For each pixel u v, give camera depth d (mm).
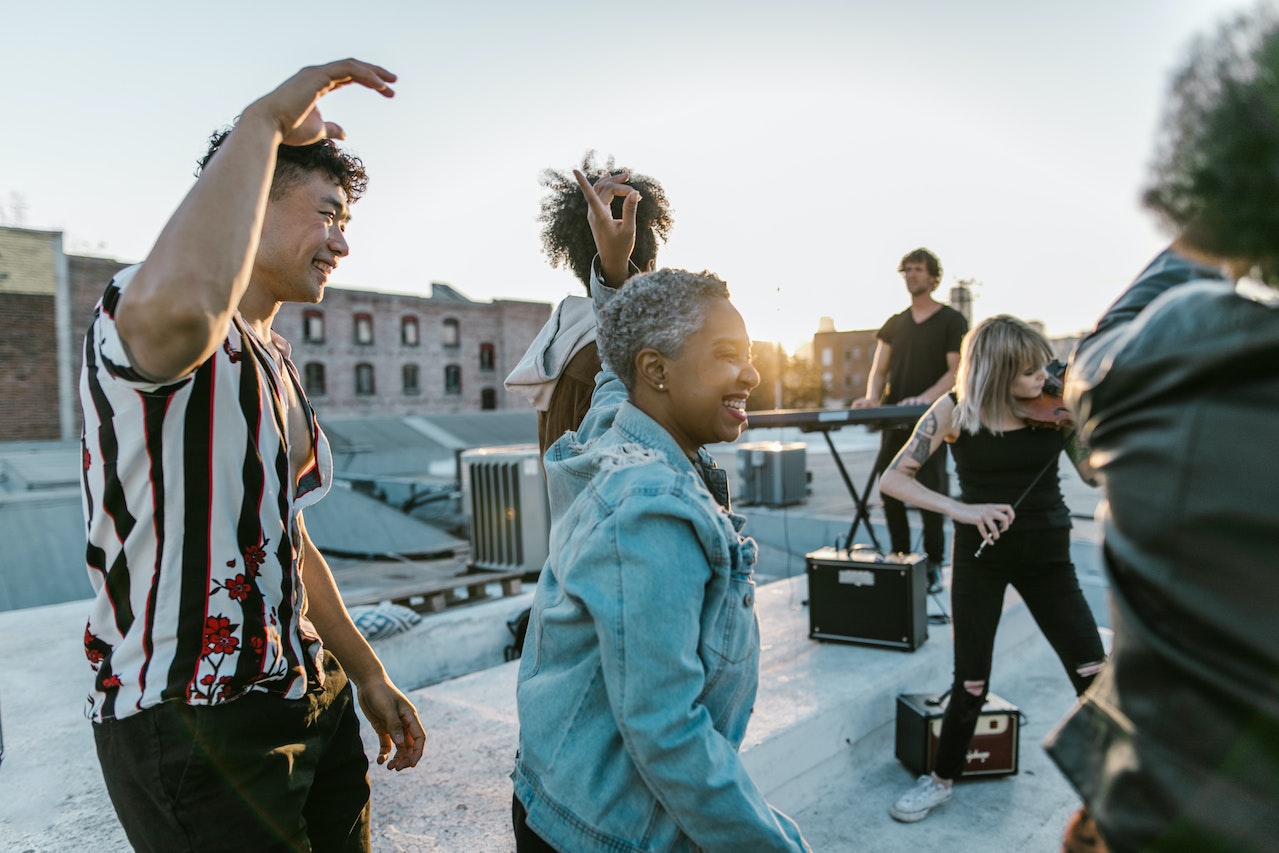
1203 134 657
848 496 12945
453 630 4438
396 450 26812
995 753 2932
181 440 988
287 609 1125
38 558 7230
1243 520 630
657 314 1040
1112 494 766
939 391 4328
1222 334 659
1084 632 2457
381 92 1071
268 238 1214
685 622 911
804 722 2787
